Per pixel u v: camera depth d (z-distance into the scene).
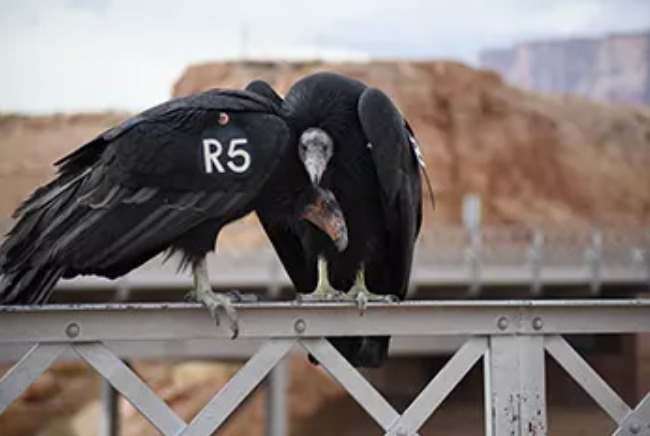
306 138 5.17
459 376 4.55
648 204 57.12
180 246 4.74
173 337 4.32
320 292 5.57
